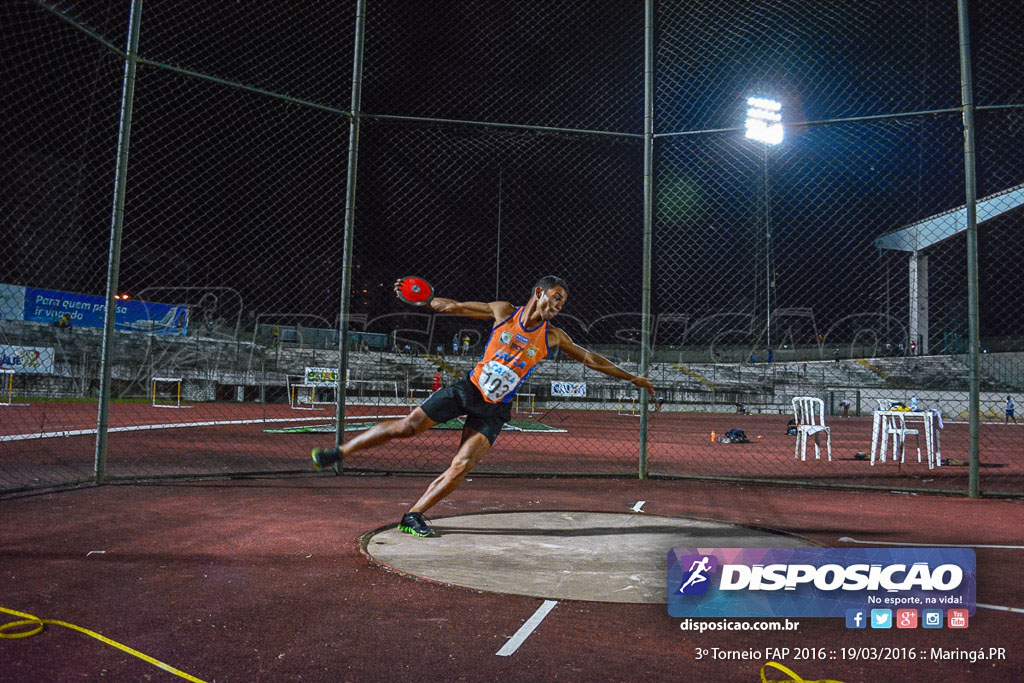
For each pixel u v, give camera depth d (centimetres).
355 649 304
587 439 1589
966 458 1320
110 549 460
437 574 413
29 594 365
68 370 2412
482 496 708
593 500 702
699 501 712
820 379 3553
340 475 828
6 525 518
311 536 509
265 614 345
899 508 688
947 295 3428
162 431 1405
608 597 380
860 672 293
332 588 388
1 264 2122
